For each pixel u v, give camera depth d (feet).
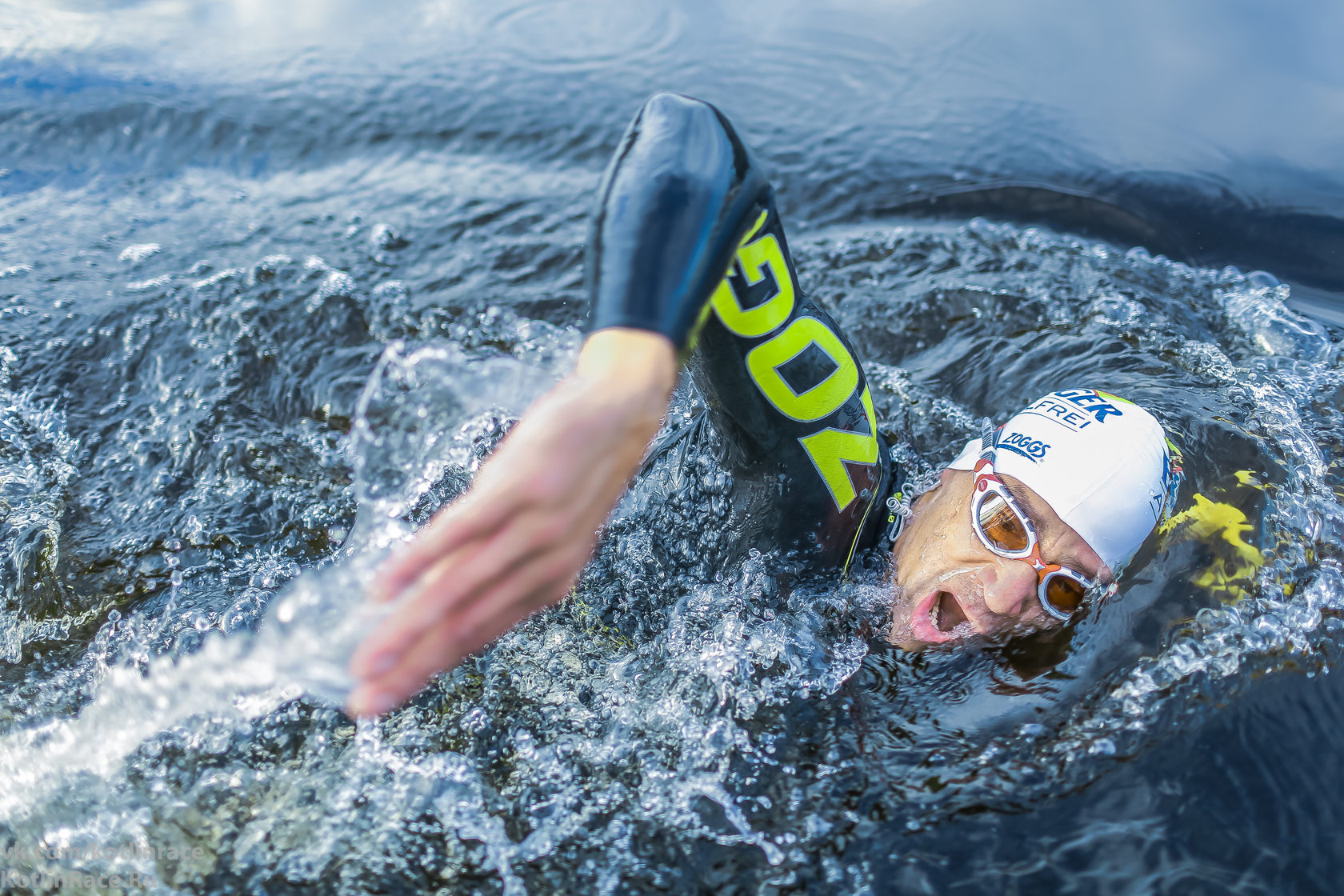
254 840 3.84
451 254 9.31
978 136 11.85
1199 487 5.40
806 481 4.62
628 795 4.09
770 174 11.25
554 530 2.06
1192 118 12.03
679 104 3.36
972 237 9.74
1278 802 3.92
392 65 13.56
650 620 4.92
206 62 13.33
